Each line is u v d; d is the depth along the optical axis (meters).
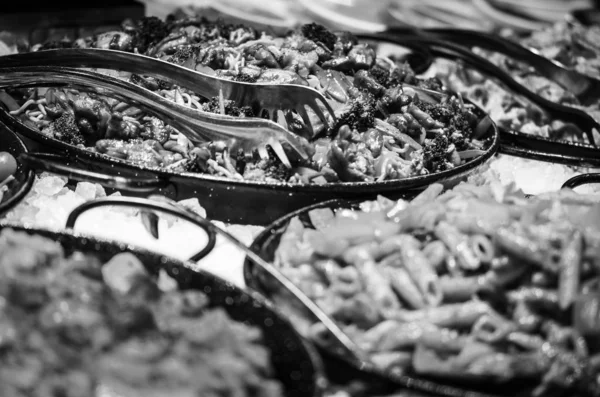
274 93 0.58
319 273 0.46
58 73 0.57
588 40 0.89
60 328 0.37
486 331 0.42
